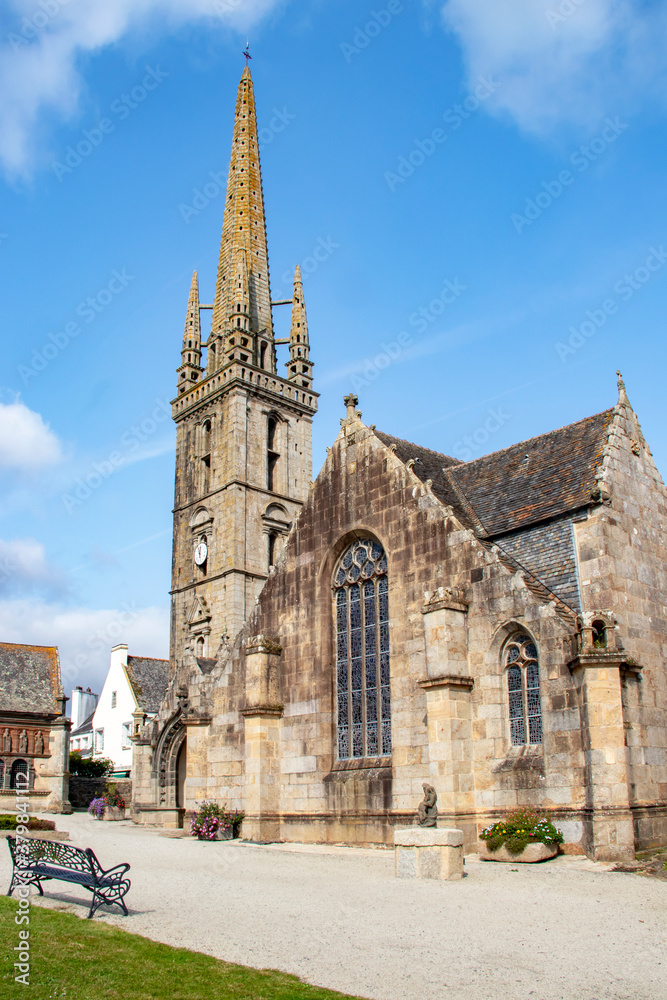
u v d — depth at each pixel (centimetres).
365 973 1195
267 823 3186
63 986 1098
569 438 3256
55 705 6347
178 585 7112
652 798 2462
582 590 2684
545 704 2459
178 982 1127
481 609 2680
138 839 3428
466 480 3572
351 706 3136
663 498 3017
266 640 3378
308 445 7531
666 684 2700
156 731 4744
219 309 7750
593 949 1312
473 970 1206
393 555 3023
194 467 7338
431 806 2177
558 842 2316
